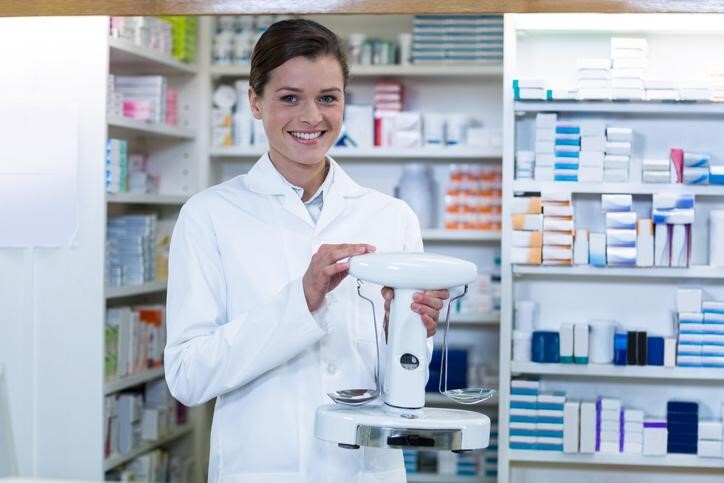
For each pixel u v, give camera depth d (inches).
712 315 113.8
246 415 76.9
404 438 65.4
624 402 120.3
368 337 79.1
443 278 66.6
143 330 154.0
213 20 177.2
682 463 114.7
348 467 76.5
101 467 103.3
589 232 118.8
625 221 115.0
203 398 74.7
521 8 86.0
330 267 69.3
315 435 68.9
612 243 114.9
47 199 102.1
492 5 86.0
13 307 102.7
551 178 116.9
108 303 165.6
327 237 79.0
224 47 174.7
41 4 90.5
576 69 117.3
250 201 79.5
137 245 151.3
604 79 113.5
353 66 171.9
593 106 115.1
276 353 71.9
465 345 179.6
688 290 114.7
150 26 153.3
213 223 78.4
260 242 78.0
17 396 102.8
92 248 102.3
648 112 118.1
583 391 121.3
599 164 115.9
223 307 78.5
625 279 120.9
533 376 122.2
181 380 74.2
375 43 172.9
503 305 116.4
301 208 79.0
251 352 71.8
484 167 168.1
